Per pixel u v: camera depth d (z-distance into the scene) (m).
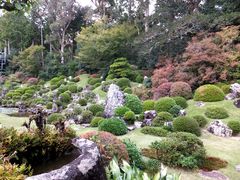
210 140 7.14
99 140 4.30
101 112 9.88
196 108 9.52
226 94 10.27
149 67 15.67
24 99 16.05
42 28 25.47
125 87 13.91
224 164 5.44
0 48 27.72
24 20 25.55
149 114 8.79
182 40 14.12
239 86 9.99
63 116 10.01
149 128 7.57
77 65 21.09
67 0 22.70
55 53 23.56
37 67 22.73
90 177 2.06
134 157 4.75
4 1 2.50
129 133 7.62
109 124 7.42
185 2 16.62
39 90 18.25
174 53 14.34
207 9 15.41
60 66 21.75
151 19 17.45
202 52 11.28
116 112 9.03
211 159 5.69
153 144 5.57
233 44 11.75
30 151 2.43
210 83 11.21
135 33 18.11
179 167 5.19
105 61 18.11
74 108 11.50
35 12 24.25
